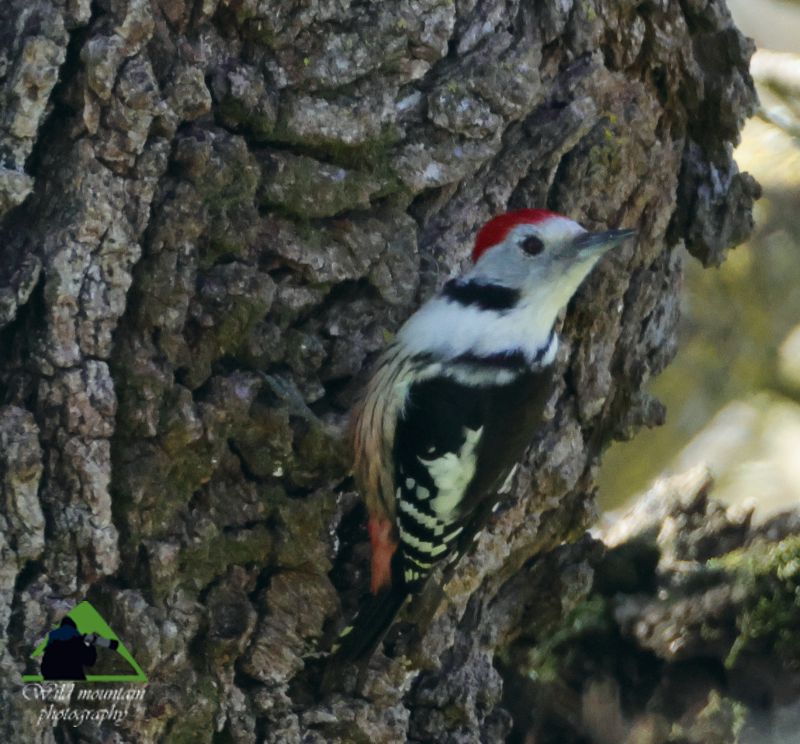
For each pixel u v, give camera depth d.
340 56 8.73
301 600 9.07
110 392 8.05
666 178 10.59
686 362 15.93
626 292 10.70
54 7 7.71
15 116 7.79
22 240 7.98
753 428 15.63
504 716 10.66
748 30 16.78
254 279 8.57
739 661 11.12
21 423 7.91
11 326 8.00
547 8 9.55
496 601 10.83
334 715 9.16
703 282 16.05
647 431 15.77
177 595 8.45
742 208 11.05
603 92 9.98
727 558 11.52
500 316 9.32
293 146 8.78
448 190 9.64
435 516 9.37
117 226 7.95
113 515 8.23
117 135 7.88
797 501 14.66
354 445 9.30
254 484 8.88
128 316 8.17
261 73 8.55
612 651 11.45
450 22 9.02
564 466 10.47
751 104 10.75
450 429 9.32
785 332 15.77
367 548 9.77
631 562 11.71
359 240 9.16
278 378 8.95
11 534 7.93
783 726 10.83
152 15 7.93
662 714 11.19
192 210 8.19
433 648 9.83
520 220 9.23
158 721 8.40
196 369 8.44
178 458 8.37
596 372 10.49
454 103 9.23
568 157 9.98
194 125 8.30
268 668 8.91
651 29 10.09
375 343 9.53
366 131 8.92
